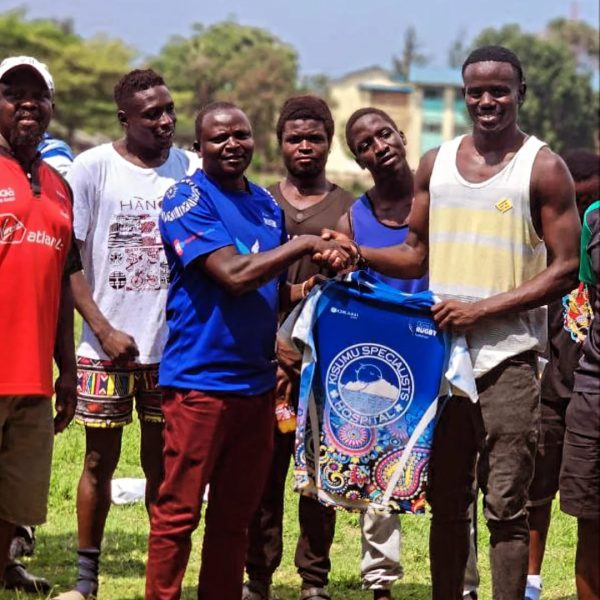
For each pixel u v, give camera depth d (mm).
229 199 7090
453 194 7094
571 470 7043
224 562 7258
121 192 8047
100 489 8117
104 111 91562
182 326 7023
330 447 7141
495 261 7023
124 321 8070
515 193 6953
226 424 7008
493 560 7023
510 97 6973
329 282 7156
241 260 6812
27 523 7238
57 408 7504
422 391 7078
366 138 8164
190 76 107688
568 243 6930
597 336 6992
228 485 7195
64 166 8547
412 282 8055
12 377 6863
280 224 7352
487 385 7039
